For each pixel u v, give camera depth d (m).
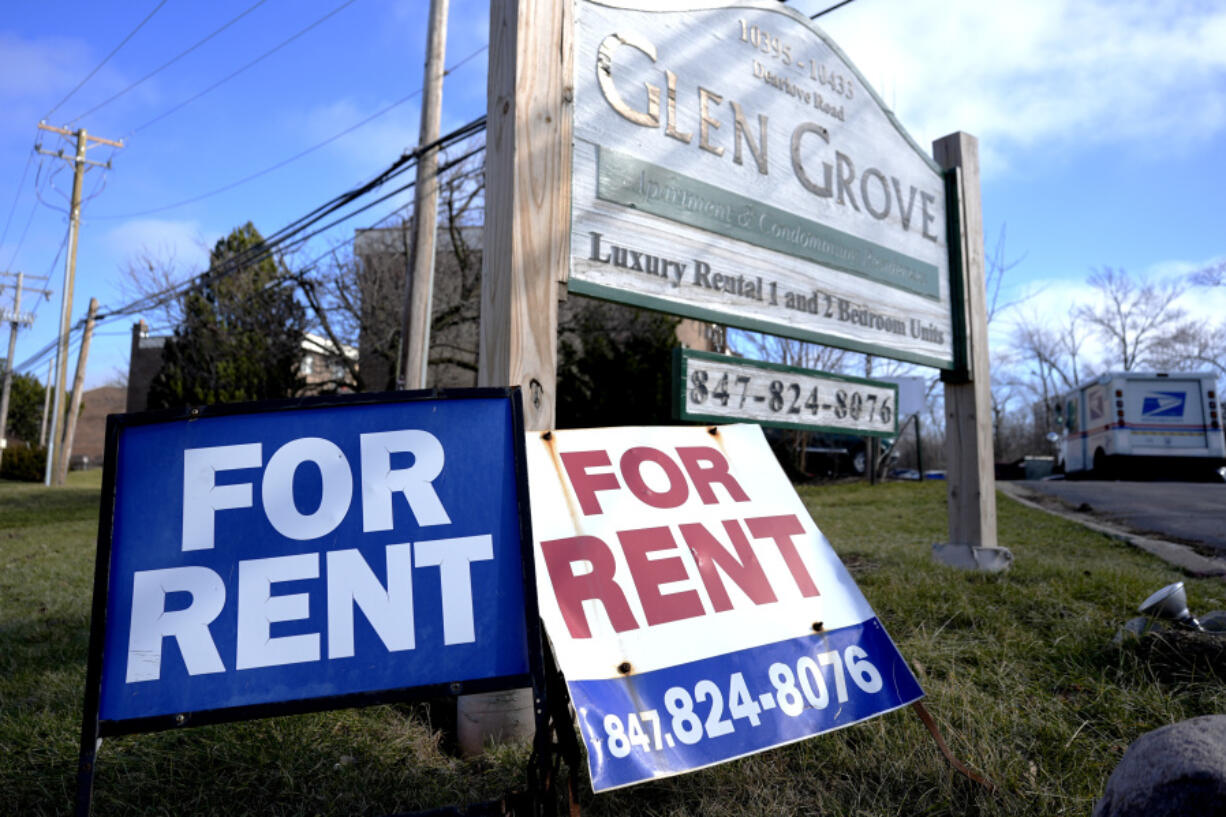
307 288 18.44
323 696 1.89
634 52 3.82
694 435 2.84
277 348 19.67
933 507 11.34
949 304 5.96
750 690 2.31
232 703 1.86
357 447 2.14
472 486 2.14
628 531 2.49
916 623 3.92
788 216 4.66
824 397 4.95
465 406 2.22
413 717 3.02
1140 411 17.38
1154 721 2.75
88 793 1.77
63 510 17.00
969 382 5.88
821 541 2.75
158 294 17.70
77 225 29.27
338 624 1.97
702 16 4.26
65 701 3.28
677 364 4.16
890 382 5.47
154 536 1.99
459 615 2.01
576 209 3.44
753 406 4.51
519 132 3.21
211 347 19.52
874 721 2.75
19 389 51.78
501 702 2.80
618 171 3.66
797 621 2.51
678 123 4.03
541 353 3.16
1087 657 3.35
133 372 34.03
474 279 19.11
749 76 4.53
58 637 4.65
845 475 22.47
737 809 2.31
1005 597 4.31
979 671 3.26
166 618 1.92
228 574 1.98
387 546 2.05
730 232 4.25
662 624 2.34
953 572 5.01
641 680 2.21
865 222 5.27
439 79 10.54
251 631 1.94
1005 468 27.00
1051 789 2.32
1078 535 7.70
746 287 4.33
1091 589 4.48
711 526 2.61
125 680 1.86
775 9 4.77
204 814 2.34
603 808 2.31
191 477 2.06
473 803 2.11
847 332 5.03
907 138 5.79
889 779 2.44
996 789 2.30
